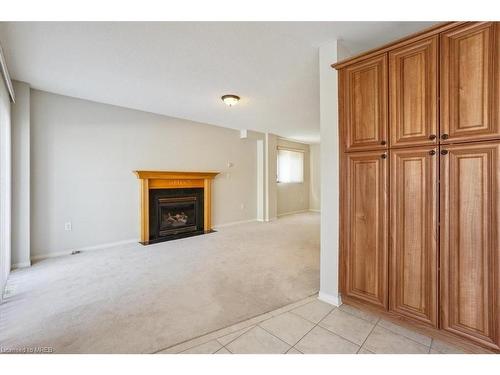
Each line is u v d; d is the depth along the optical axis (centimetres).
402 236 169
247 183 611
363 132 187
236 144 583
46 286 244
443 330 153
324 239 213
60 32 194
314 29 192
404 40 162
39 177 325
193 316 190
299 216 707
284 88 318
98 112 374
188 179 482
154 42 210
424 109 156
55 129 337
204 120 491
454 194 146
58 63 248
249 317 188
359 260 192
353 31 196
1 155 231
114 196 392
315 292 230
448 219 149
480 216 138
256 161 632
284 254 348
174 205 464
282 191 721
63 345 156
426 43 155
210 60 243
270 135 629
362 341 158
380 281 180
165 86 310
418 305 163
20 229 296
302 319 185
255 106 395
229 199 571
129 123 407
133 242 413
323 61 215
